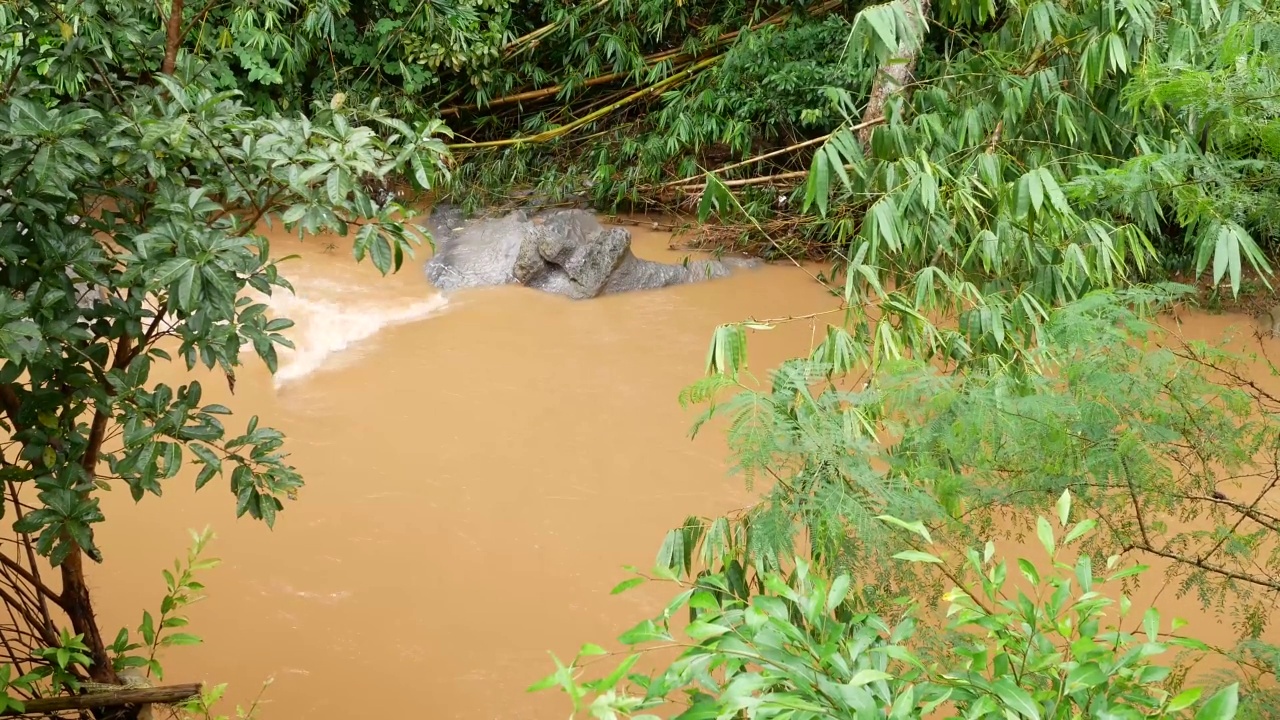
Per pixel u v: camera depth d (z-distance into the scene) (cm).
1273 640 308
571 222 640
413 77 781
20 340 165
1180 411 198
